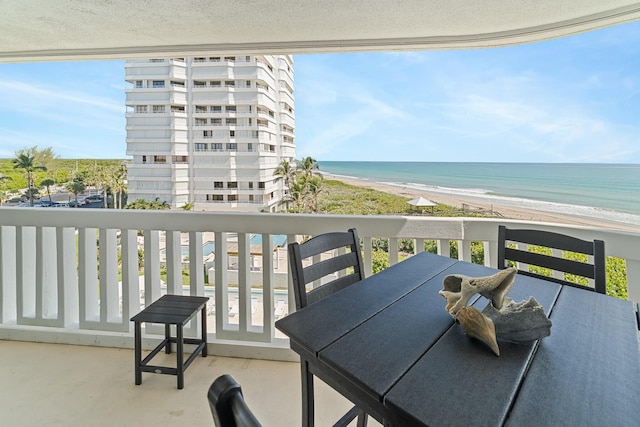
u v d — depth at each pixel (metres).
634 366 0.72
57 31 2.22
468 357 0.76
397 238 1.91
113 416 1.51
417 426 0.59
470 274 1.33
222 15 1.99
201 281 2.08
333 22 2.06
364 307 1.04
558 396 0.63
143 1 1.84
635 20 1.91
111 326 2.11
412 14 1.94
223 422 0.42
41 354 2.01
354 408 1.28
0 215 2.13
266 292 1.99
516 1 1.78
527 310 0.83
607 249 1.59
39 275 2.13
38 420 1.49
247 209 14.95
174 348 2.00
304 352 0.94
